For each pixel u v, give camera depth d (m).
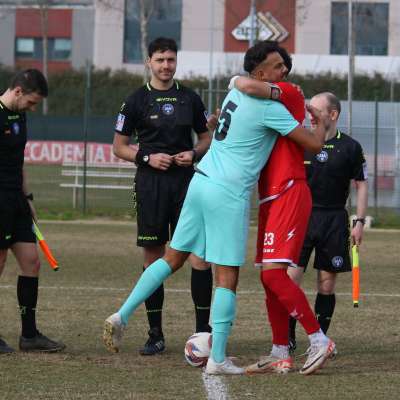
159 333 10.62
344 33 76.62
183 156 10.82
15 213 10.47
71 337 11.40
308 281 16.70
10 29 88.06
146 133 11.04
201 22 79.12
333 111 10.97
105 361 10.06
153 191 10.95
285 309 9.63
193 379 9.20
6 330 11.79
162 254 11.23
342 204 11.05
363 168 10.95
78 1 87.56
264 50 9.45
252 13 37.03
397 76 59.69
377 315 13.20
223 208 9.26
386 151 30.78
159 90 11.10
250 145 9.23
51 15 87.44
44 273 17.11
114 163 35.94
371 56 71.44
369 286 16.12
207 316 10.77
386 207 30.00
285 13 68.12
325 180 10.91
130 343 11.18
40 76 10.27
